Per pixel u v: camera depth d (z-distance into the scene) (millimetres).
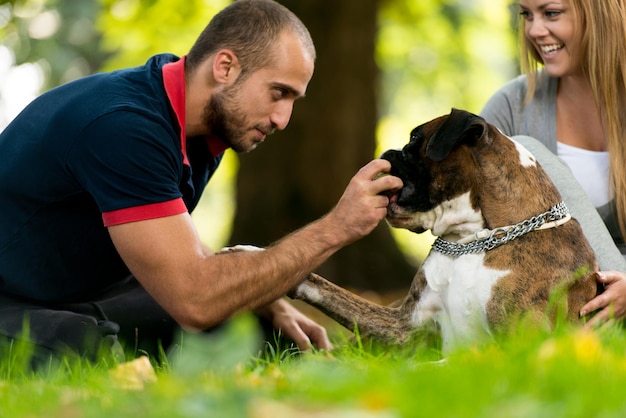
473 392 2717
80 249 4590
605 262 5066
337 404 2576
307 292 4969
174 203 4328
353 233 4547
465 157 4781
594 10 5406
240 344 2762
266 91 4590
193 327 4398
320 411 2449
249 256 4430
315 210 11062
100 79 4602
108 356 4199
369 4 11289
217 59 4555
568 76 5734
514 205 4750
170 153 4410
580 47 5535
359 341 4457
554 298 4367
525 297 4613
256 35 4535
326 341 5348
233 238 11312
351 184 4578
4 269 4535
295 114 11148
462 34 16453
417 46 16875
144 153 4285
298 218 11086
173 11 13172
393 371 3330
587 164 5727
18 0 13742
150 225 4270
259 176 11211
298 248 4480
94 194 4332
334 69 11133
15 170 4527
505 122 5992
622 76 5426
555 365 2938
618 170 5457
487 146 4789
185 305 4312
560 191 5195
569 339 3293
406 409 2520
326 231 4531
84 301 4863
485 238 4746
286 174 11141
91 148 4316
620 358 3303
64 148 4391
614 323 4645
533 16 5633
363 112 11250
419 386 2828
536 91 5926
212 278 4320
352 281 10766
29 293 4578
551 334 3887
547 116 5848
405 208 4887
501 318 4637
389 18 15367
